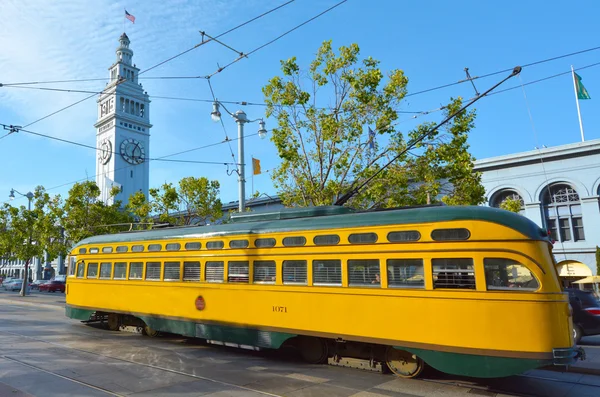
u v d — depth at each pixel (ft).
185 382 25.36
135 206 97.91
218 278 34.35
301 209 33.22
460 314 23.67
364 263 27.40
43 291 154.92
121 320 45.42
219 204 94.58
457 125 49.83
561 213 85.46
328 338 29.73
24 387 24.17
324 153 51.31
